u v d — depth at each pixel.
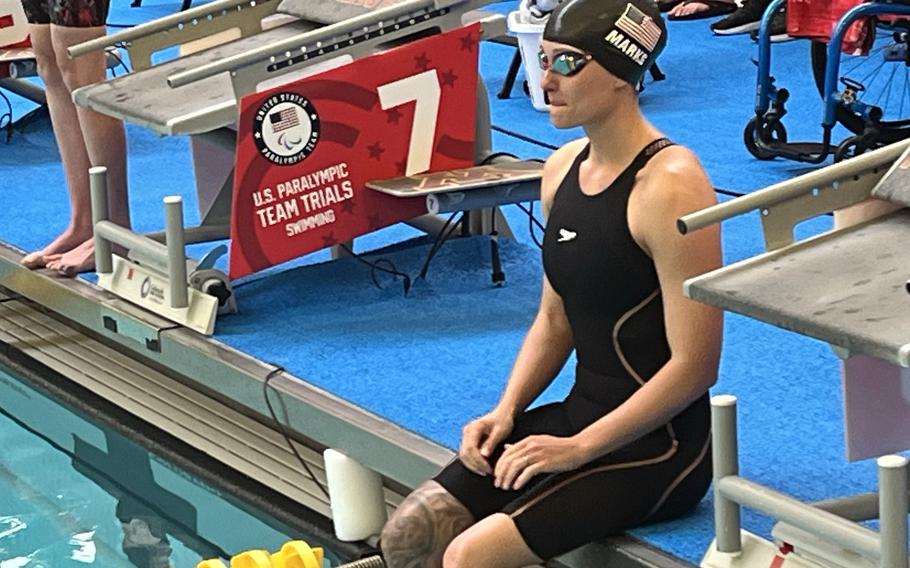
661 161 2.71
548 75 2.75
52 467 4.11
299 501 3.72
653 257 2.71
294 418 3.72
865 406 2.77
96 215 4.41
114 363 4.67
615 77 2.71
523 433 2.93
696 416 2.86
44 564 3.56
